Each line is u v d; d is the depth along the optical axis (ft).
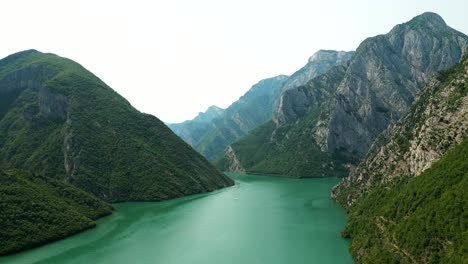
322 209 553.64
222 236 428.97
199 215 547.49
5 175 492.13
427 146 390.63
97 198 593.83
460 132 364.99
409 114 577.84
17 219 417.28
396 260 266.36
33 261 356.79
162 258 360.07
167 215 551.18
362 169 593.83
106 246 400.26
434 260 240.73
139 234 445.78
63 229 440.86
